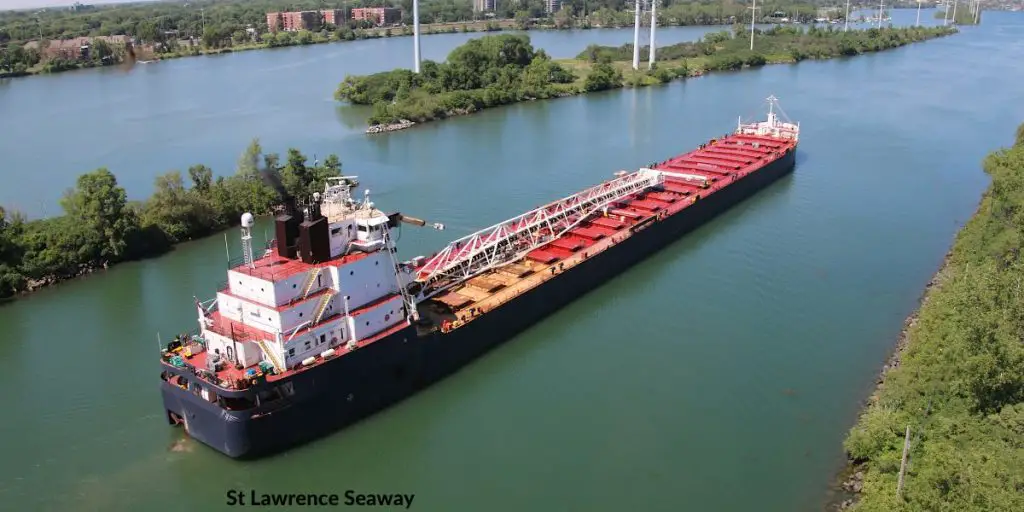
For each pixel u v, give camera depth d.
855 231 80.56
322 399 43.53
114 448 44.28
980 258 62.28
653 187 85.94
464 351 52.78
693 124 134.25
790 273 69.62
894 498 34.72
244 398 40.59
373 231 47.41
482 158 112.44
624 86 181.00
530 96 166.12
